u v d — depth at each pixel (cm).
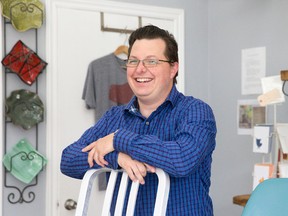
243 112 328
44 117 294
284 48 299
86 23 310
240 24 332
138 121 166
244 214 143
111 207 163
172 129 158
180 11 346
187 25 351
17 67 283
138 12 329
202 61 358
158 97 160
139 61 156
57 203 298
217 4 353
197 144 146
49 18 296
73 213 303
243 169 327
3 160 279
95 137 171
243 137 327
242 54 330
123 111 170
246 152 325
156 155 139
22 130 288
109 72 315
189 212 154
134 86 159
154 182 153
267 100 256
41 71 290
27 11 287
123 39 323
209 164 161
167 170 140
